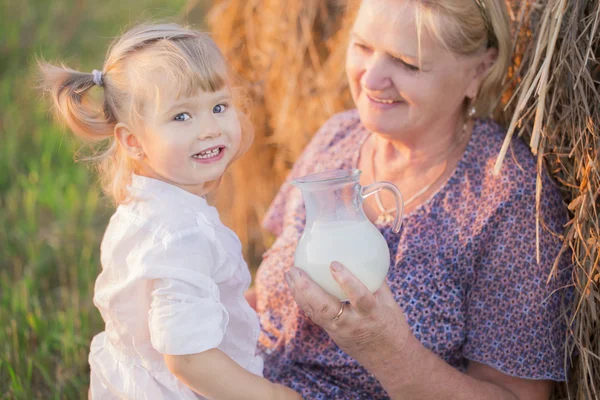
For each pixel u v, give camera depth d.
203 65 1.96
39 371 3.10
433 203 2.29
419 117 2.24
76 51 5.91
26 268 3.79
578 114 2.15
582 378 2.25
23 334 3.22
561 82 2.21
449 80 2.22
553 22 2.13
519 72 2.43
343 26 3.35
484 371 2.22
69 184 4.53
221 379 1.88
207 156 2.00
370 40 2.20
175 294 1.86
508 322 2.17
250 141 2.35
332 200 1.92
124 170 2.12
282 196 2.82
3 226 4.12
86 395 2.95
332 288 1.89
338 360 2.31
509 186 2.20
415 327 2.23
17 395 2.88
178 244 1.92
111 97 2.04
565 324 2.23
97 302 2.11
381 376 2.05
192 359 1.86
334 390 2.31
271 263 2.58
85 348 3.15
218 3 3.66
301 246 1.95
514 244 2.18
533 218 2.18
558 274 2.18
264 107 3.69
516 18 2.51
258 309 2.63
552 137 2.22
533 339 2.15
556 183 2.35
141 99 1.96
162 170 2.01
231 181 3.90
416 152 2.36
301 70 3.54
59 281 3.74
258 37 3.60
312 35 3.49
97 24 6.41
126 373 2.07
